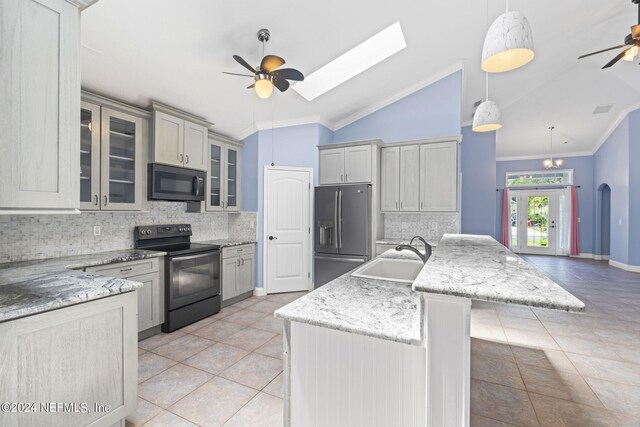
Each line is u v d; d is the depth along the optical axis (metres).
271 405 1.90
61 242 2.65
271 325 3.20
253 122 4.32
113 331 1.59
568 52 4.59
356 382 1.18
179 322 3.08
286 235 4.46
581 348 2.74
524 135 7.52
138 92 2.95
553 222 8.41
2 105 1.30
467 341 0.97
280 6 2.47
